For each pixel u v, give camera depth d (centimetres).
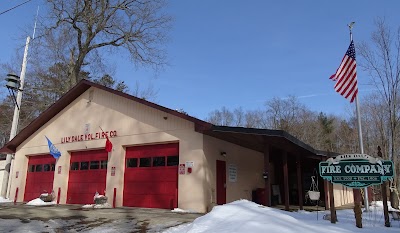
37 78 3472
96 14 2630
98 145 1714
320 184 1934
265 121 5756
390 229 779
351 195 2442
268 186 1355
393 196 1383
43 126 2047
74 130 1850
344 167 840
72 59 2928
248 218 801
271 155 1978
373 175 802
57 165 1872
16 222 1050
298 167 1617
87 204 1672
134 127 1592
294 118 5341
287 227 721
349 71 1315
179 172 1405
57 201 1773
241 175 1675
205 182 1347
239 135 1346
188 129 1421
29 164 2103
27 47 2198
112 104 1711
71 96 1883
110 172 1612
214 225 791
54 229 952
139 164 1564
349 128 4231
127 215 1166
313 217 1024
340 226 793
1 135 3797
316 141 4769
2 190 2080
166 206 1419
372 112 2570
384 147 1736
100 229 941
